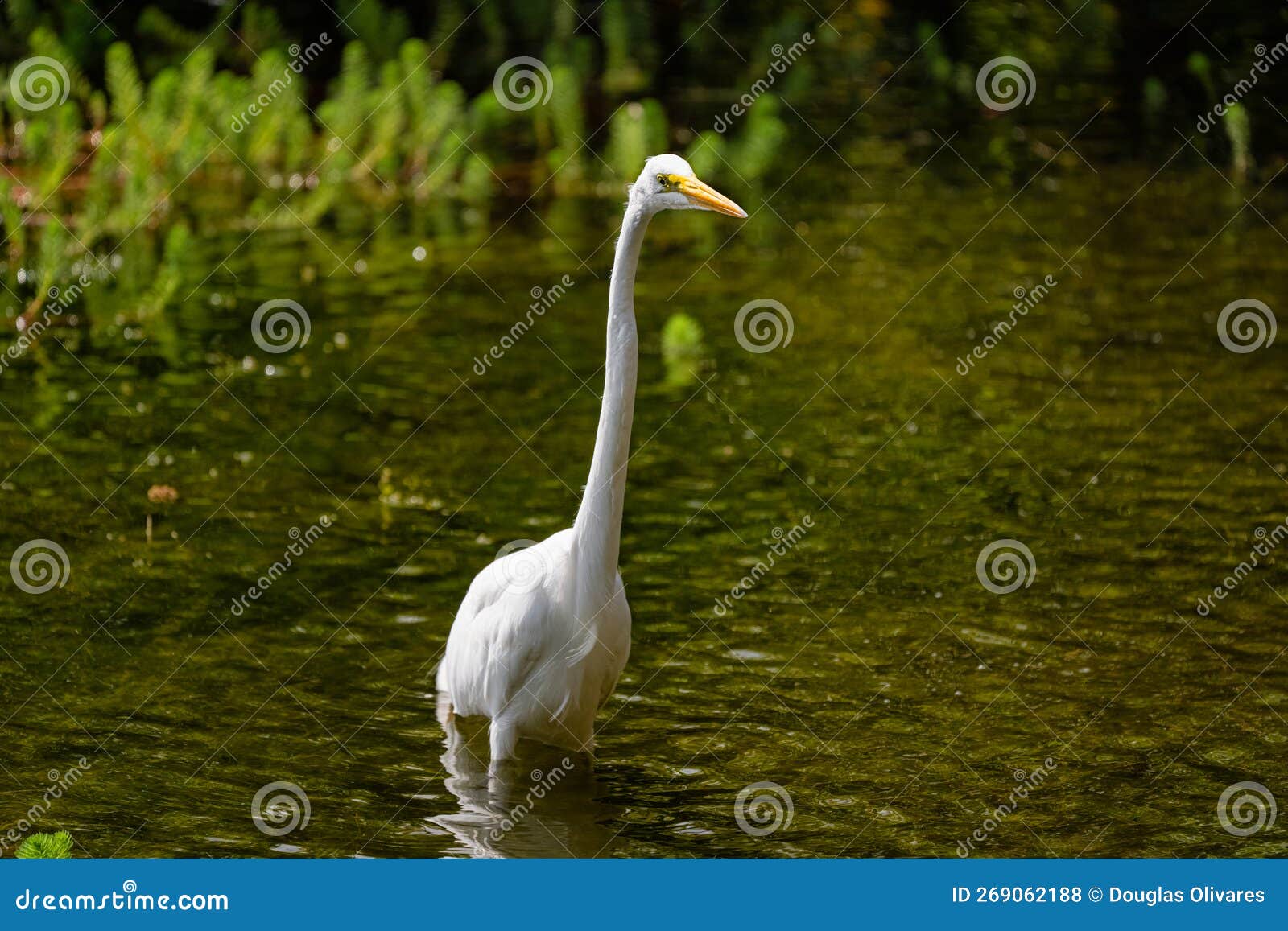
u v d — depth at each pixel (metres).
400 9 27.12
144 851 6.09
